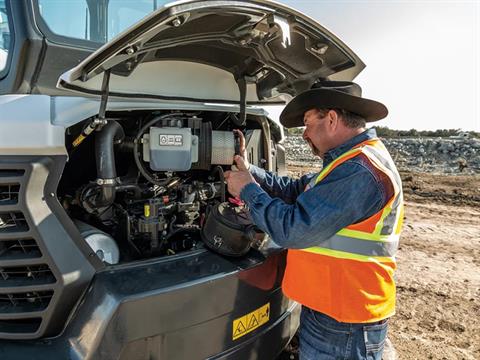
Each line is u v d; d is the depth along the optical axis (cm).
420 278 440
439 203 862
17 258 161
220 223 200
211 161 229
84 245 171
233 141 230
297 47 211
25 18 211
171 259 190
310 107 189
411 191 988
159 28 159
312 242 165
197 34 192
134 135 218
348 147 181
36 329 165
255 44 213
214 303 178
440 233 625
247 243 203
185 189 233
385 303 181
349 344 181
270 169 267
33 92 219
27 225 159
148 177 212
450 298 390
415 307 371
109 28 252
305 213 162
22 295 168
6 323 168
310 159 1762
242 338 193
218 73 246
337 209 159
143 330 160
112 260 191
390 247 180
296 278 190
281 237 168
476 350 302
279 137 291
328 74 230
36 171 158
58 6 226
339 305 176
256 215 178
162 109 210
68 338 162
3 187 162
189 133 213
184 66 229
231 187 197
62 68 228
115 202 228
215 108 236
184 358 172
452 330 331
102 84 179
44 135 163
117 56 166
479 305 376
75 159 219
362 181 160
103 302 160
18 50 211
